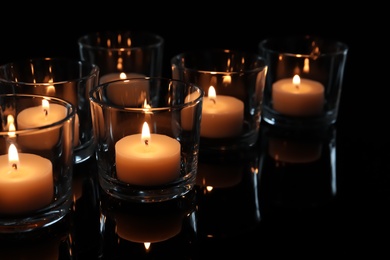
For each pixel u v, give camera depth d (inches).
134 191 21.9
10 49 35.1
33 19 37.7
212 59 26.8
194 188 22.9
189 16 38.4
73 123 21.2
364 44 35.8
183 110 21.9
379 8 37.7
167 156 21.6
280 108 26.7
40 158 20.8
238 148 25.1
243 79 24.6
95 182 23.1
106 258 19.9
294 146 25.5
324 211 22.0
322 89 26.5
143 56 29.0
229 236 20.9
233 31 37.4
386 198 22.7
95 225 21.1
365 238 20.9
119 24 38.0
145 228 21.0
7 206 20.3
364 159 24.8
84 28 37.5
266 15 38.5
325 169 24.1
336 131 26.7
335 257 20.3
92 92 22.1
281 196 22.7
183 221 21.4
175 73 25.2
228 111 24.6
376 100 29.4
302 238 20.9
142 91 23.4
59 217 21.0
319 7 38.3
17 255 19.9
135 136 22.2
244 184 23.2
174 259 19.9
